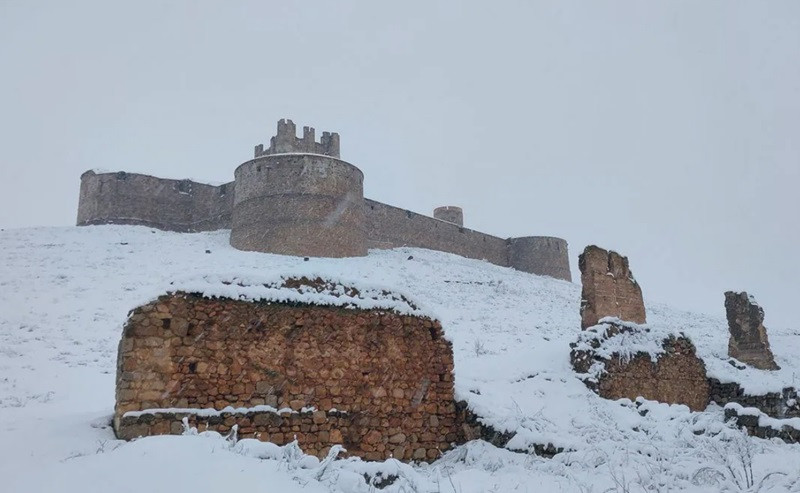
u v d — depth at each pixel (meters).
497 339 27.69
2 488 6.21
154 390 9.34
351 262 44.53
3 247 38.09
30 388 16.00
